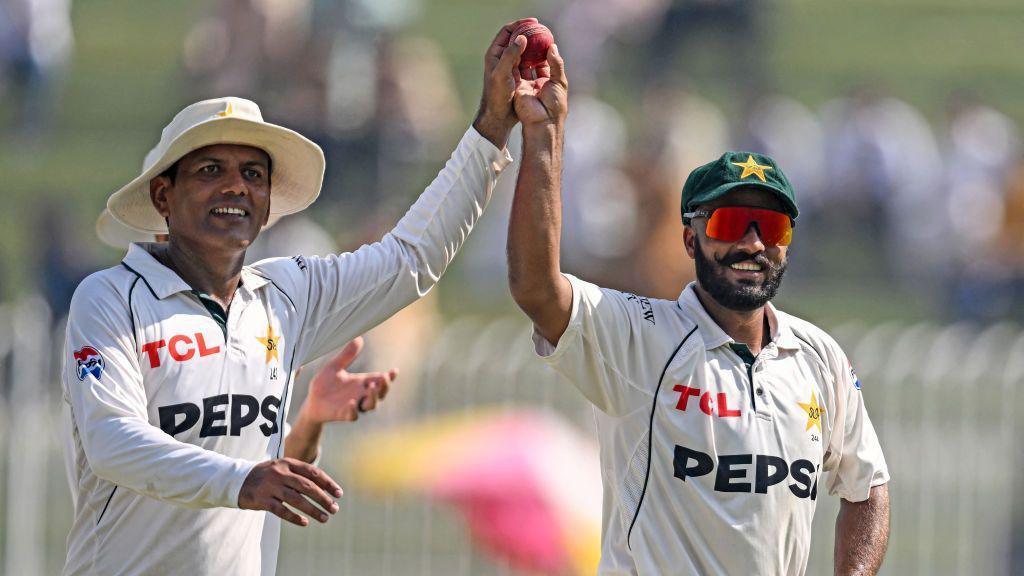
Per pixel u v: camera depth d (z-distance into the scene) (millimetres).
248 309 15984
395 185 51844
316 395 18531
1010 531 34594
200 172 15812
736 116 58312
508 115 16891
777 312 16375
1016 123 64188
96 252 52281
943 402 34938
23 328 33969
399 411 34594
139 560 15570
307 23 53438
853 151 54188
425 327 40312
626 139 54500
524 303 15625
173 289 15578
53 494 34094
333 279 16734
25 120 61219
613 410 15867
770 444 15641
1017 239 50969
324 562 34625
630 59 62625
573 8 62156
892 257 53969
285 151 16359
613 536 16031
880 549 16688
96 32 70938
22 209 57312
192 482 14156
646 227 44812
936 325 50719
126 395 14969
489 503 31516
